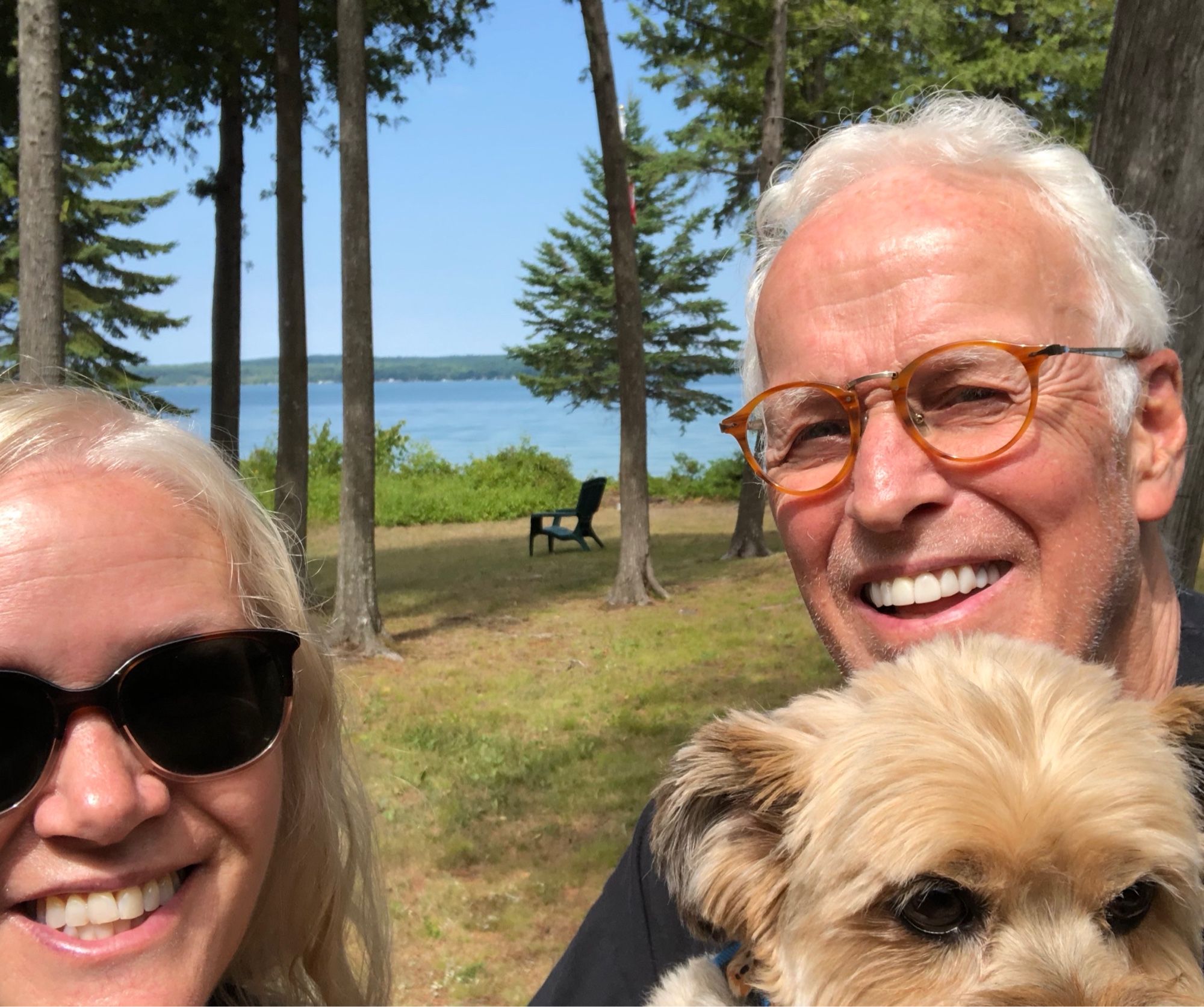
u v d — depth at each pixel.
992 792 0.35
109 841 0.33
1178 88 0.66
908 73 3.89
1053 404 0.40
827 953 0.38
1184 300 0.67
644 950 0.50
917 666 0.41
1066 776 0.36
